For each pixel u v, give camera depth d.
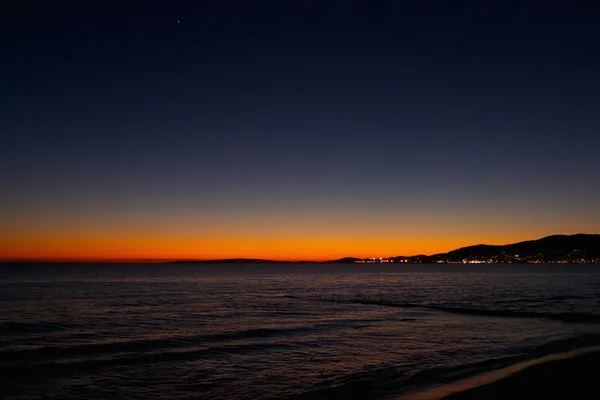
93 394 13.91
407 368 17.17
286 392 14.18
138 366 17.44
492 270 183.88
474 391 13.66
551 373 15.49
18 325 27.59
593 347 20.75
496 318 32.56
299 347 21.34
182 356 19.19
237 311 36.75
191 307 39.50
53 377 15.77
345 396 13.71
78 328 26.72
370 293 58.91
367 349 20.92
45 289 60.09
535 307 40.09
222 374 16.36
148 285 73.31
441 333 25.64
